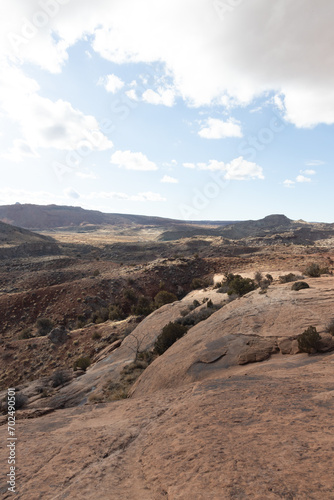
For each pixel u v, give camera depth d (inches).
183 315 1349.7
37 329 2260.1
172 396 428.1
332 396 271.3
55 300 2625.5
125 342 1344.7
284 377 378.9
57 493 189.3
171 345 932.6
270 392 317.7
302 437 197.2
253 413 265.0
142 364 1015.6
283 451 181.5
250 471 164.9
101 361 1267.2
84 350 1679.4
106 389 912.3
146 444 258.7
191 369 621.3
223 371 571.2
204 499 148.4
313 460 163.9
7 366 1686.8
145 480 193.8
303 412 245.9
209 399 332.8
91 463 233.3
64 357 1667.1
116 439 281.6
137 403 449.1
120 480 201.0
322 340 518.6
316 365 429.7
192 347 728.3
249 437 213.9
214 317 877.2
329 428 204.8
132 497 174.1
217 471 173.5
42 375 1542.8
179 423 284.4
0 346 1859.0
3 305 2571.4
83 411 509.7
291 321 641.6
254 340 628.1
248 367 544.7
